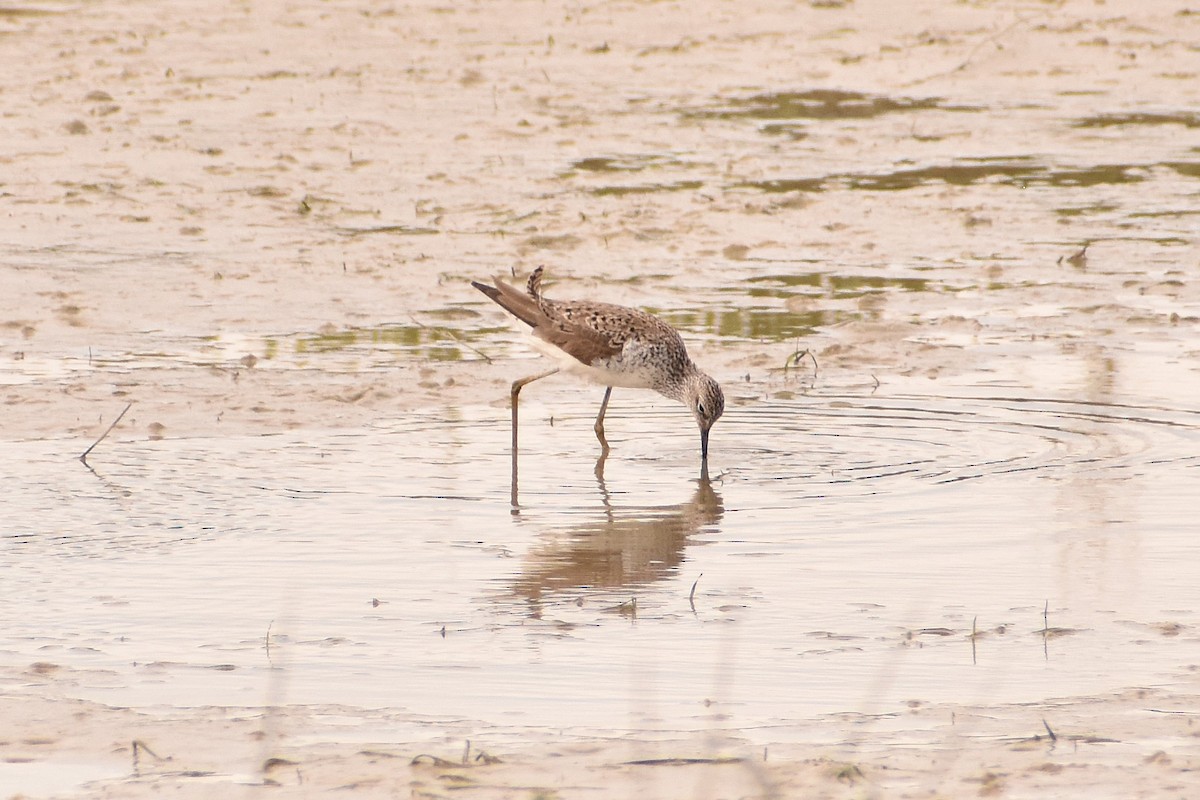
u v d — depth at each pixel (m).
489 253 20.17
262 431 13.80
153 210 21.84
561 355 13.68
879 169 25.12
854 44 34.44
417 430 14.02
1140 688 8.45
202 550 10.89
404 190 23.25
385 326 17.30
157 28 35.31
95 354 16.00
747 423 14.30
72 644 9.17
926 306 18.20
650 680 8.69
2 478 12.38
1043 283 19.12
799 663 8.92
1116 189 23.92
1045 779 7.22
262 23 36.06
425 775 7.31
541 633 9.44
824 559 10.77
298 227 21.22
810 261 20.17
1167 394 14.83
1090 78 31.80
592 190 23.42
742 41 34.78
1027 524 11.42
